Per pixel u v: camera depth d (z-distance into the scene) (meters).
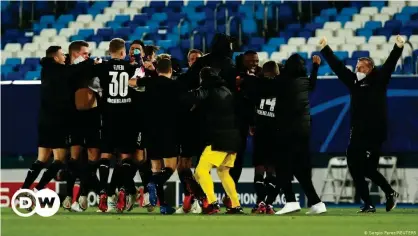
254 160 40.09
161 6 83.19
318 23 77.38
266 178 39.69
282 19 78.38
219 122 36.19
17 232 26.73
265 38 76.00
